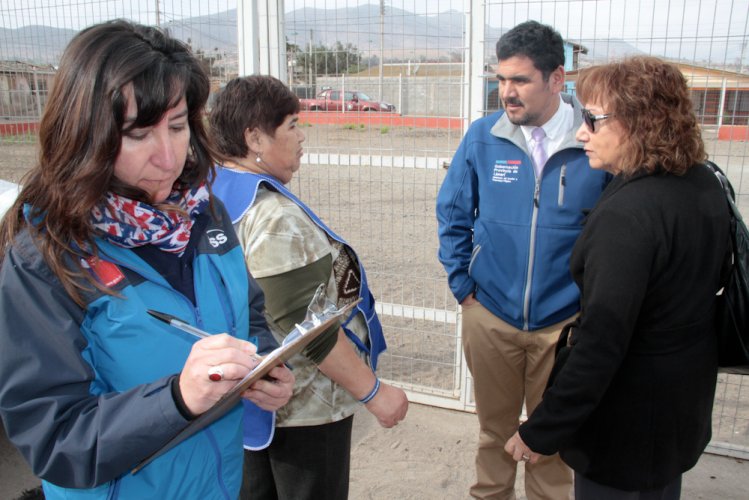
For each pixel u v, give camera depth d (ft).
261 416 5.79
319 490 6.23
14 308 3.41
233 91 6.11
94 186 3.34
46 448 3.42
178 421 3.32
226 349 3.31
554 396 5.78
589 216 5.78
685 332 5.53
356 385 5.69
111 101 3.27
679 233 5.25
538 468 8.80
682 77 5.50
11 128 14.17
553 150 8.00
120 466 3.40
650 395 5.57
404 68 10.78
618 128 5.54
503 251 8.34
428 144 11.02
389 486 10.07
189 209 4.19
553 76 7.75
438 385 12.84
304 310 5.47
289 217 5.55
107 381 3.75
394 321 15.83
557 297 8.18
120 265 3.75
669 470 5.74
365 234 22.49
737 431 11.06
